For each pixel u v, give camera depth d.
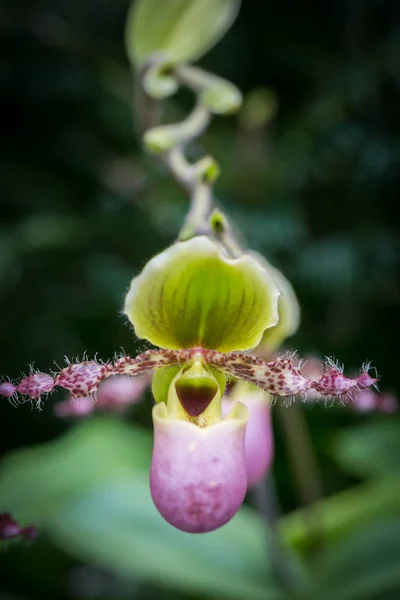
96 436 0.41
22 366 0.58
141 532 0.34
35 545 0.52
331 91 0.60
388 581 0.31
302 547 0.36
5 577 0.52
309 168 0.58
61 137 0.63
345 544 0.34
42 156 0.63
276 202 0.60
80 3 0.65
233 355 0.25
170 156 0.31
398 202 0.57
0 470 0.38
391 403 0.30
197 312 0.25
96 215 0.59
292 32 0.65
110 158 0.64
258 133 0.64
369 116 0.57
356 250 0.55
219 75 0.69
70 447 0.40
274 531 0.33
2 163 0.62
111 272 0.58
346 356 0.61
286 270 0.58
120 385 0.34
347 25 0.63
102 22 0.67
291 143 0.61
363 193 0.58
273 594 0.33
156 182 0.60
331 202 0.60
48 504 0.35
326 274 0.54
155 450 0.24
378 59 0.57
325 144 0.57
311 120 0.59
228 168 0.63
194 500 0.24
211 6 0.35
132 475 0.37
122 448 0.40
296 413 0.38
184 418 0.25
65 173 0.64
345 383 0.25
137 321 0.25
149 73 0.34
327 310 0.63
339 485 0.57
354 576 0.33
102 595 0.53
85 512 0.35
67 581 0.53
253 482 0.31
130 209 0.59
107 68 0.63
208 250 0.24
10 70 0.59
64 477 0.36
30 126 0.62
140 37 0.35
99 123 0.64
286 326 0.31
